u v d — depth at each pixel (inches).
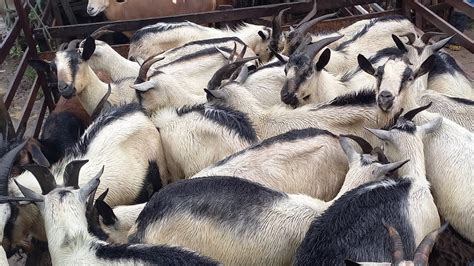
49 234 92.3
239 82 130.3
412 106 117.0
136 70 154.3
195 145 120.0
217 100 125.6
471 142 107.7
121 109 123.0
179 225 94.3
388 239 88.0
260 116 124.0
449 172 106.3
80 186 109.5
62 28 173.6
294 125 120.7
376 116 117.6
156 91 131.2
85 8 217.2
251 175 105.8
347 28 165.2
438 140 108.4
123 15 196.9
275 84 137.5
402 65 115.6
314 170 108.7
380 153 103.0
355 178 100.3
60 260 89.7
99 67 152.3
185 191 95.8
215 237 93.9
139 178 118.3
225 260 94.7
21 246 112.8
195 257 84.9
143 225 95.6
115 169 114.7
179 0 193.3
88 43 136.9
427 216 95.0
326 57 127.0
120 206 109.7
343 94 125.9
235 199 94.6
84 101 143.2
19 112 185.2
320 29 178.7
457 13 197.9
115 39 205.3
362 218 88.9
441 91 136.0
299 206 96.0
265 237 94.0
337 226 87.8
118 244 89.0
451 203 105.6
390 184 94.7
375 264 78.0
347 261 76.9
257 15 178.2
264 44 163.9
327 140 111.2
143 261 84.9
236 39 159.6
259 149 108.7
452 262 106.7
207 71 148.6
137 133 119.7
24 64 168.1
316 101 131.6
